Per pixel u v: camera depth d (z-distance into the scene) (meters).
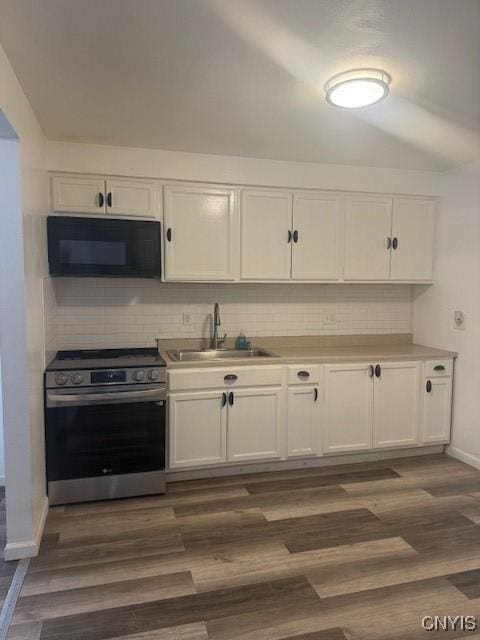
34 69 1.90
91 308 3.24
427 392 3.41
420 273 3.62
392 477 3.09
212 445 2.98
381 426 3.33
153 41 1.70
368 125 2.55
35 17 1.54
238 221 3.20
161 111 2.36
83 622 1.72
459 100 2.21
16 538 2.12
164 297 3.38
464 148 2.95
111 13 1.52
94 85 2.06
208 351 3.40
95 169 2.89
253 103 2.26
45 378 2.55
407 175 3.50
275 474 3.13
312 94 2.15
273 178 3.23
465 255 3.33
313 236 3.35
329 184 3.33
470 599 1.87
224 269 3.20
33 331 2.25
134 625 1.71
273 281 3.30
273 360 3.06
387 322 3.92
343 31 1.62
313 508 2.64
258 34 1.65
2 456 2.89
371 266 3.49
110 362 2.79
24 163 2.09
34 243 2.31
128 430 2.73
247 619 1.75
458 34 1.64
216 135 2.72
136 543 2.26
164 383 2.78
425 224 3.60
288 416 3.12
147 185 2.99
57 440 2.60
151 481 2.78
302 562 2.11
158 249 2.98
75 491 2.66
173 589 1.91
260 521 2.48
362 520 2.50
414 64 1.86
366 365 3.26
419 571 2.05
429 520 2.51
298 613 1.78
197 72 1.94
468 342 3.32
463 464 3.33
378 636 1.67
